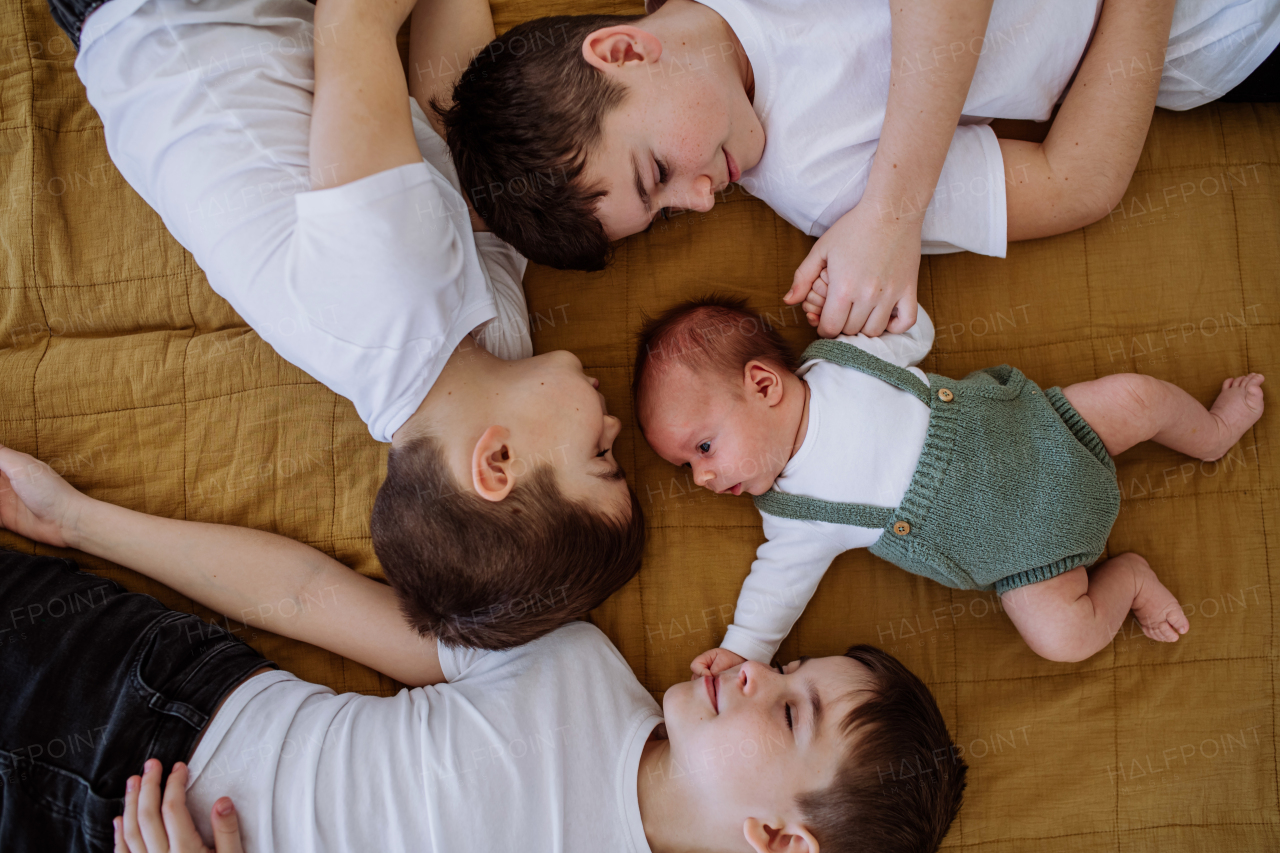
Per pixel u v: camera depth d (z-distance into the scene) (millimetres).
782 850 1063
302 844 1051
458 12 1275
